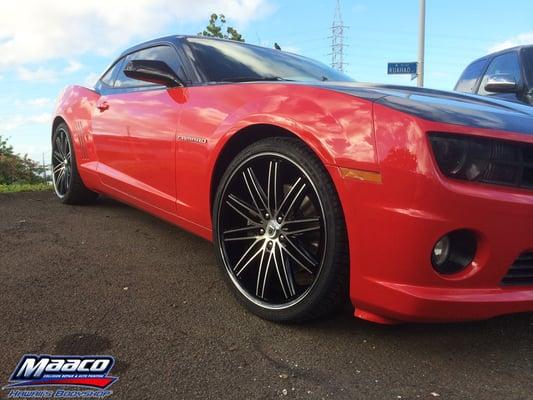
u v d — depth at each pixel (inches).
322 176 81.4
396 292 73.9
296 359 78.8
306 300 84.4
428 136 72.2
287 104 88.4
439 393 71.0
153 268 118.8
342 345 83.4
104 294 102.3
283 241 89.4
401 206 72.5
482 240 74.1
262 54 136.5
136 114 131.3
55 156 192.4
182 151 111.2
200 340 84.0
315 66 142.3
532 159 77.7
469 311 74.5
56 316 91.3
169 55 131.9
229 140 98.0
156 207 126.6
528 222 75.4
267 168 94.4
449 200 71.1
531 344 86.4
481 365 78.9
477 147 73.7
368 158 75.3
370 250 75.9
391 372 76.0
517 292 78.4
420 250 72.1
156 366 75.7
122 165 139.9
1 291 101.7
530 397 70.6
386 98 80.2
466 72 227.5
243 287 95.7
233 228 100.7
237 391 70.1
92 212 175.0
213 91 106.7
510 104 96.3
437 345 84.7
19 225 153.9
